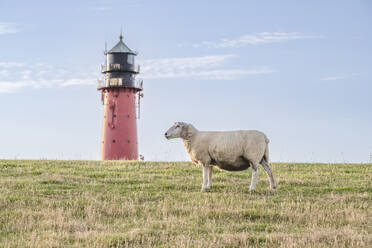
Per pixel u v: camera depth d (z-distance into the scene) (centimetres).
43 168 2456
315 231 1305
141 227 1356
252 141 1862
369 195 1827
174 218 1455
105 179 2133
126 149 5016
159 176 2245
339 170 2475
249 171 2433
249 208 1584
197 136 1917
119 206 1606
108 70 5050
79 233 1287
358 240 1213
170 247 1165
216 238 1241
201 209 1539
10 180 2053
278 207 1611
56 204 1620
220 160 1889
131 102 5112
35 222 1418
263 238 1241
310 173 2388
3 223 1412
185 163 2695
